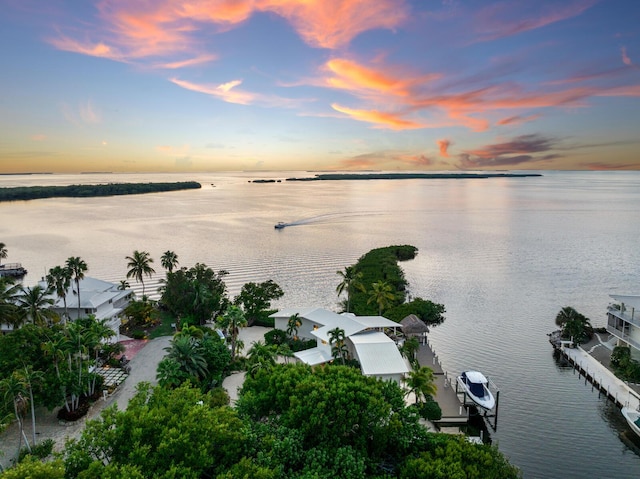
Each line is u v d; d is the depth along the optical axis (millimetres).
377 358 48812
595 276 105312
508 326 73688
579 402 49531
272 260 119438
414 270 111188
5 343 41344
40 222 189000
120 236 153500
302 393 31297
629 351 54719
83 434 25094
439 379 52031
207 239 149875
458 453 28297
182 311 70438
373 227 181250
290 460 27406
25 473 19953
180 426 25234
